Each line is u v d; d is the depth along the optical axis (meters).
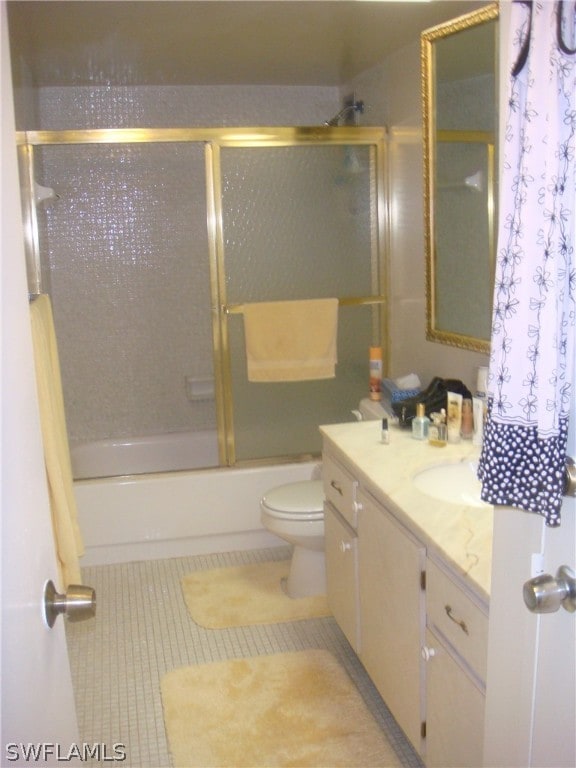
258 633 2.86
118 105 4.07
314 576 3.11
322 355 3.54
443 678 1.76
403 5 2.61
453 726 1.72
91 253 4.16
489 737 1.39
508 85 1.11
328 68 3.66
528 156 1.02
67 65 3.47
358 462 2.30
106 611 3.08
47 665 1.04
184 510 3.56
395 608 2.04
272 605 3.07
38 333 1.71
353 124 3.71
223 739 2.25
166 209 4.18
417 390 2.93
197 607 3.07
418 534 1.83
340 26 2.84
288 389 3.67
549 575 1.05
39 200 3.52
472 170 2.59
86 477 3.57
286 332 3.51
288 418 3.70
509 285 1.10
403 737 2.25
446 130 2.77
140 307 4.28
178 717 2.36
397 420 2.73
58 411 2.02
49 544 1.11
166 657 2.72
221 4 2.55
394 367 3.60
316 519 2.90
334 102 4.29
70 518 1.90
